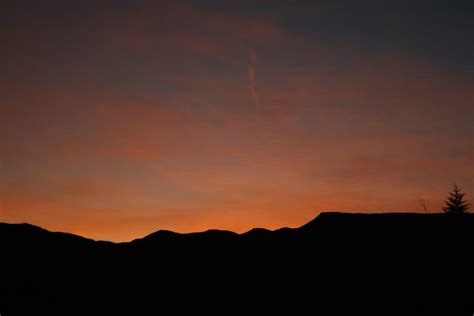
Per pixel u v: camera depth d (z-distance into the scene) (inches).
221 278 1217.4
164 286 1189.7
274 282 1152.2
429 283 994.7
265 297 1080.2
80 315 1015.6
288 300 1045.2
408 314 885.8
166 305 1079.6
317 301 1014.4
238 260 1317.7
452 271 1029.8
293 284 1121.4
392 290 993.5
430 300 924.6
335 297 1015.6
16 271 1214.3
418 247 1164.5
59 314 1007.0
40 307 1034.1
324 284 1087.6
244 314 1007.6
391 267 1097.4
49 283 1172.5
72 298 1107.3
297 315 965.2
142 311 1049.5
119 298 1122.7
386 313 904.3
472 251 1102.4
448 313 866.1
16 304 1029.8
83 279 1231.5
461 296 923.4
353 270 1123.9
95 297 1125.1
